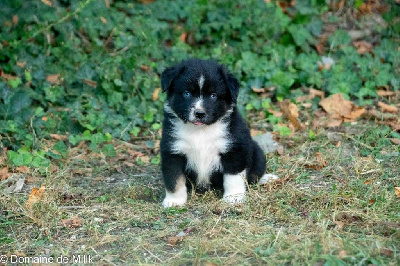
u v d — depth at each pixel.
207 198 7.59
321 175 8.12
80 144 9.51
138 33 11.54
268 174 8.19
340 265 5.57
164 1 12.42
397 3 12.62
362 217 6.63
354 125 9.91
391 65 11.48
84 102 10.44
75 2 11.60
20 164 8.69
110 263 6.05
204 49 11.89
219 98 7.23
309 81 10.99
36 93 10.34
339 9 13.09
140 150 9.60
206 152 7.45
